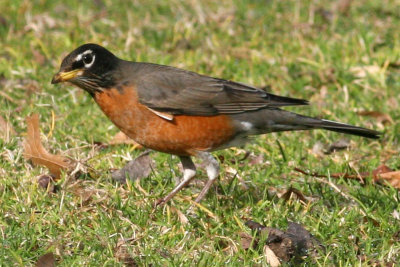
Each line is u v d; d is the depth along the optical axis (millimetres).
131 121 9930
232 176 11047
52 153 11422
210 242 9172
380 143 12570
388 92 14352
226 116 10086
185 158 10375
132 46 15953
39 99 13195
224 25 17109
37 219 9391
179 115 9852
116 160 11320
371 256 9023
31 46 15461
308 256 8992
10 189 10172
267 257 8781
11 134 11703
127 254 8688
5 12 17125
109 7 17953
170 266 8547
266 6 18359
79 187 10227
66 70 9719
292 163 11680
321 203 10281
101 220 9391
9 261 8477
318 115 13508
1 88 13688
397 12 18062
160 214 9781
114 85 9836
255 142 12266
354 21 17609
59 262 8578
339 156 12141
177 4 18062
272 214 9859
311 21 17359
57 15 17453
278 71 14945
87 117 12734
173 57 15734
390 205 10219
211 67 15133
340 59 15547
